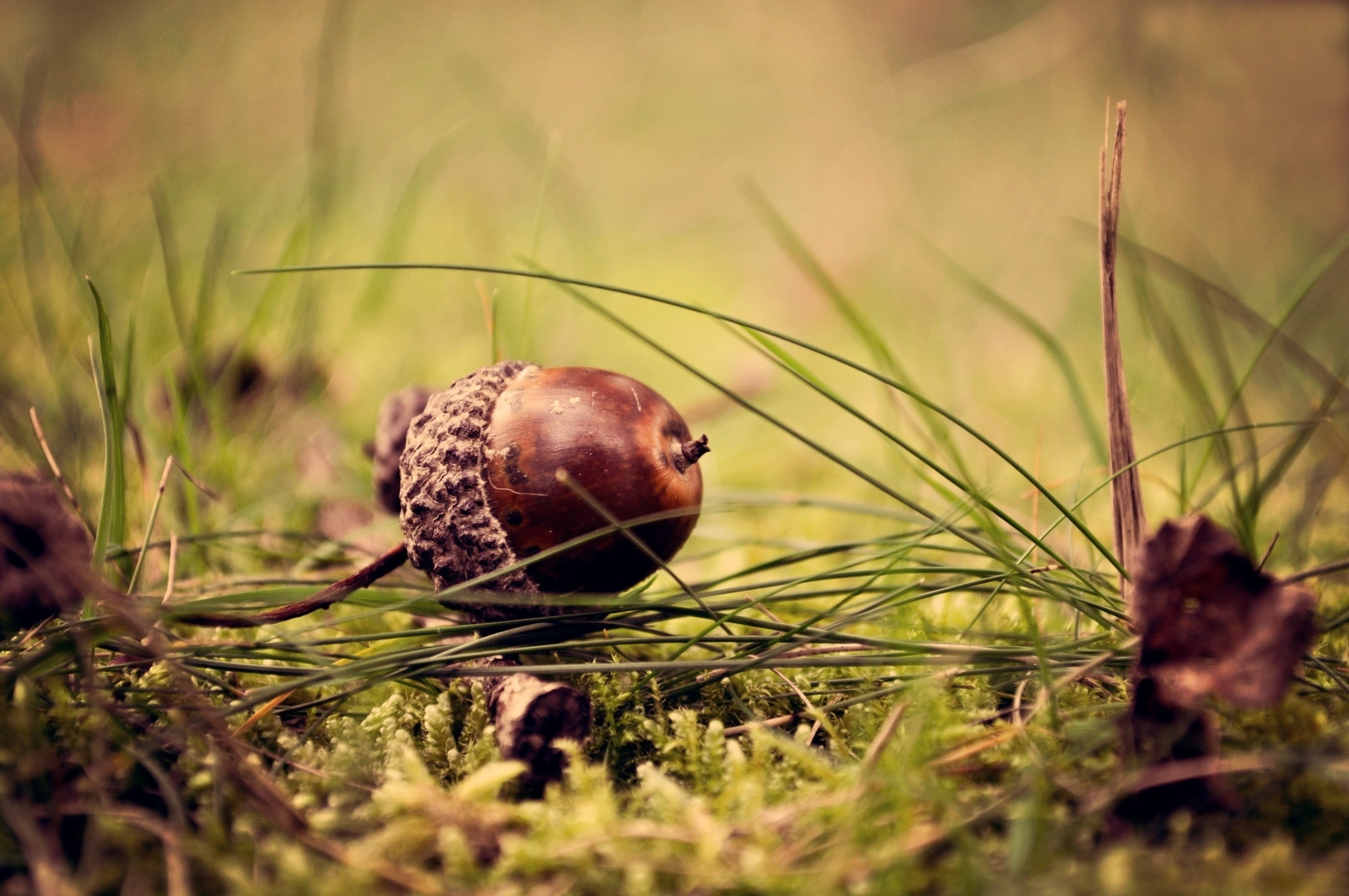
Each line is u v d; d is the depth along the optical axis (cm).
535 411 25
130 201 47
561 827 23
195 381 29
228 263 40
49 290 36
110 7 70
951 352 42
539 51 76
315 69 60
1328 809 24
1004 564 26
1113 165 26
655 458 25
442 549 25
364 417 33
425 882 23
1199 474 27
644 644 25
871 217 55
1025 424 37
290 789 24
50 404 31
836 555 29
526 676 24
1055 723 24
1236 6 50
